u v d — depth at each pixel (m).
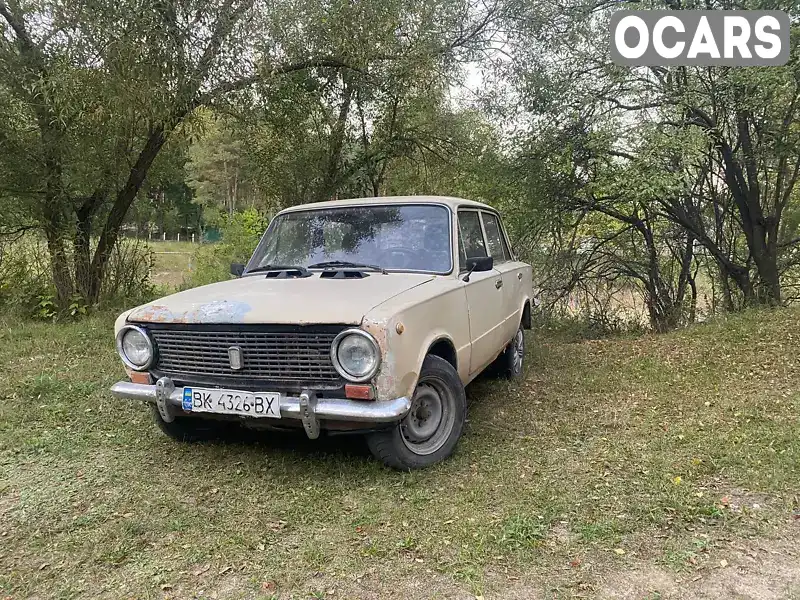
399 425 3.58
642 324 12.95
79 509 3.29
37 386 5.40
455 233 4.42
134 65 7.59
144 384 3.76
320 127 11.49
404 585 2.56
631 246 13.14
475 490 3.39
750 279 11.98
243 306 3.48
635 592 2.48
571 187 11.24
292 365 3.36
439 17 10.18
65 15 7.47
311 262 4.51
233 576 2.66
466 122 12.13
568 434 4.32
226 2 8.39
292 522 3.10
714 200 11.58
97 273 9.89
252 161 11.80
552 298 13.09
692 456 3.79
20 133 8.85
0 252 9.66
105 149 9.13
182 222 46.88
